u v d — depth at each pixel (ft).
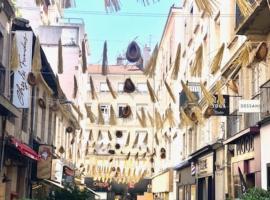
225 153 125.80
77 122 225.15
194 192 167.94
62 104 171.83
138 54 70.28
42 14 181.37
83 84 263.29
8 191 107.96
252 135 101.86
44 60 123.34
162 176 251.80
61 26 197.16
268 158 90.74
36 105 132.57
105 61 73.72
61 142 187.11
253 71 107.34
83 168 248.32
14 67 90.02
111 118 117.70
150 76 66.03
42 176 128.26
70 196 104.37
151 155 249.55
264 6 82.48
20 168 119.96
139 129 291.58
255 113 103.30
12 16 103.86
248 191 73.00
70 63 212.02
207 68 147.43
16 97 100.73
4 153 100.48
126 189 339.77
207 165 144.05
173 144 223.92
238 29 94.63
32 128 126.93
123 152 281.95
